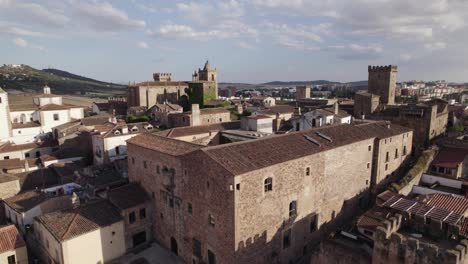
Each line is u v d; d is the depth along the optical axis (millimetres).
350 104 113688
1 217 55469
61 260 39594
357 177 53188
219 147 39062
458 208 33469
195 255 41562
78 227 41531
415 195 45688
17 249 41938
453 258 21969
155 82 151750
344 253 30812
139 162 50719
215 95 146250
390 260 25375
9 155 81375
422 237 26891
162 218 47156
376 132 57562
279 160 39062
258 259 38031
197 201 39656
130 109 132000
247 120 74500
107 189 53844
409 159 67000
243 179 34750
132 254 45812
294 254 43281
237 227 34812
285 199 40438
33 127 96250
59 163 74688
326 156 45875
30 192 56500
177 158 42031
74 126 90375
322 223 47500
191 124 88375
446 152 60688
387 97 110688
